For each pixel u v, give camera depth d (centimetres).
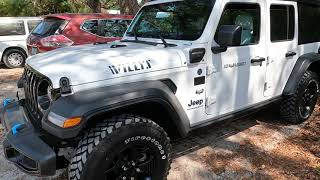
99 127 268
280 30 424
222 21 346
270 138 442
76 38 739
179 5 374
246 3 368
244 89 383
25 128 282
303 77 454
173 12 376
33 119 296
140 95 277
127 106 275
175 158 389
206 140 436
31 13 1675
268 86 417
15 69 1068
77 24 742
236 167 369
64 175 353
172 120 308
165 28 377
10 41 1074
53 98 262
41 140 265
